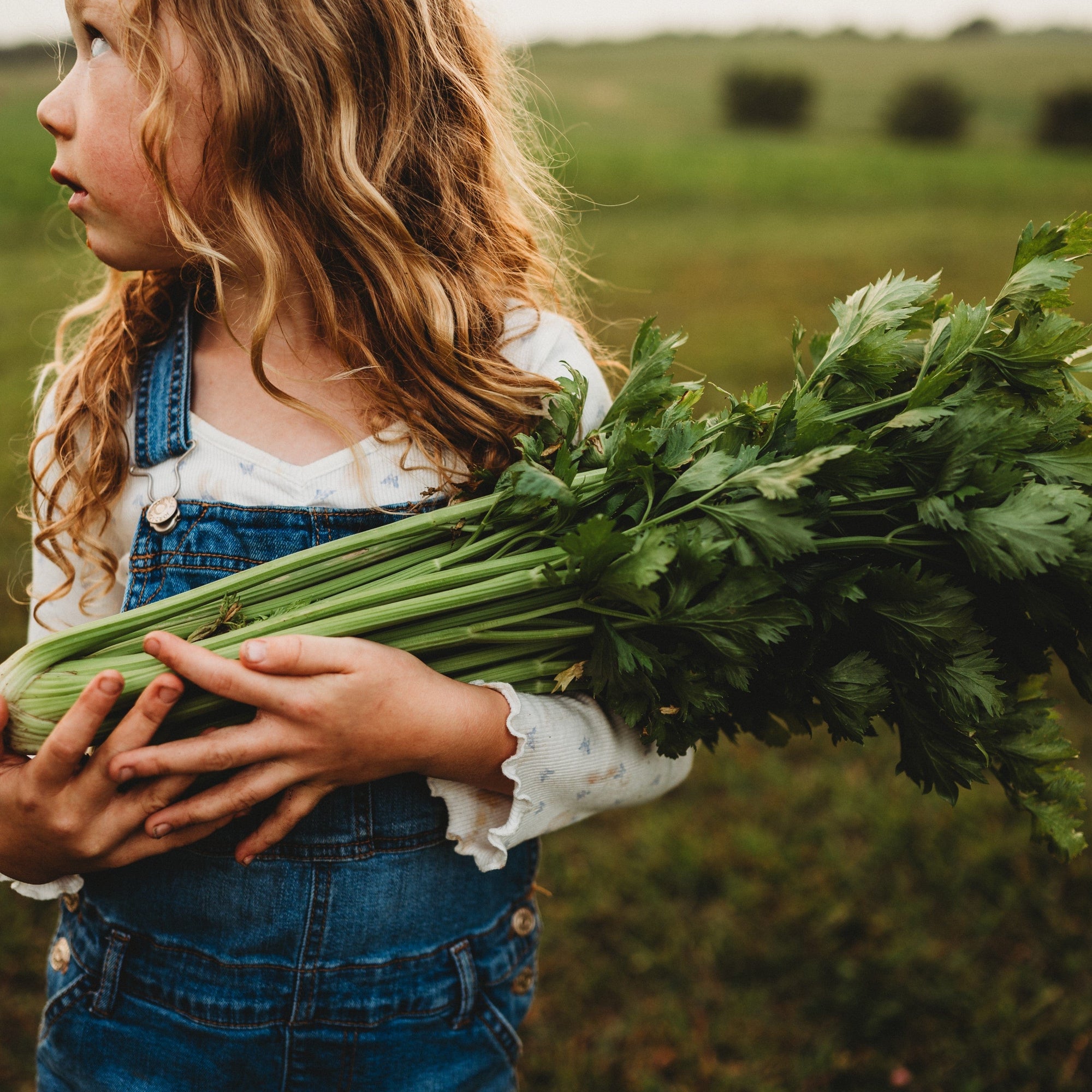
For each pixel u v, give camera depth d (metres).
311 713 0.82
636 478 0.89
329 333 0.99
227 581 0.88
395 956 1.00
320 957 0.98
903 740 0.96
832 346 0.95
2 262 10.38
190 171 0.93
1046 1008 1.94
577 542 0.82
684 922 2.16
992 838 2.34
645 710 0.90
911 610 0.86
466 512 0.91
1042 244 0.90
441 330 1.01
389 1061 1.01
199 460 0.98
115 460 1.01
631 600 0.83
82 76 0.93
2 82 31.95
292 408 0.99
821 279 9.95
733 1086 1.81
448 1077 1.04
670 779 1.10
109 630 0.86
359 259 1.00
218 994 0.98
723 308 8.38
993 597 0.95
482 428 1.00
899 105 31.73
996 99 36.34
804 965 2.04
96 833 0.84
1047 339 0.87
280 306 1.01
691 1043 1.88
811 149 26.91
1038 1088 1.80
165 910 0.98
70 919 1.06
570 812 1.00
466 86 1.12
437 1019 1.03
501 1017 1.08
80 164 0.93
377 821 0.98
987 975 2.01
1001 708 0.85
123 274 1.17
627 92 37.66
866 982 2.00
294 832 0.96
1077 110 28.38
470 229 1.12
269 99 0.93
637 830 2.42
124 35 0.90
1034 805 0.96
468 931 1.05
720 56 47.84
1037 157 26.61
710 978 2.04
